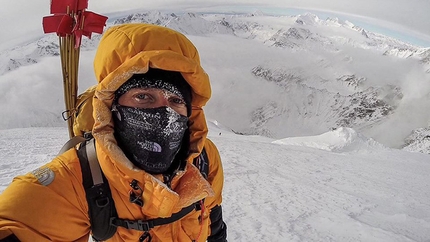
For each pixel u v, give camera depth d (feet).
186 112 2.27
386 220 10.64
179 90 2.15
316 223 9.45
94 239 2.15
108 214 2.02
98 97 2.03
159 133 2.02
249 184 14.17
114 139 2.02
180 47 2.17
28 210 1.79
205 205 2.70
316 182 17.44
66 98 2.59
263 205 10.80
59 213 1.87
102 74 2.14
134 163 2.09
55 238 1.86
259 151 31.99
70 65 2.57
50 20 2.52
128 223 2.04
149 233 2.10
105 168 2.01
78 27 2.49
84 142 2.24
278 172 19.30
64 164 2.03
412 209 13.25
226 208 10.02
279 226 8.78
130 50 2.04
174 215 2.16
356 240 8.46
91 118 2.45
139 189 2.04
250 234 8.01
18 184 1.89
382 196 15.40
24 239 1.74
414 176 27.48
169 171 2.26
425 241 9.05
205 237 2.53
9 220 1.75
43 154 18.04
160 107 2.03
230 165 19.27
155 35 2.10
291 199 12.16
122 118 2.06
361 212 11.42
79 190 1.99
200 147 2.36
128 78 2.00
